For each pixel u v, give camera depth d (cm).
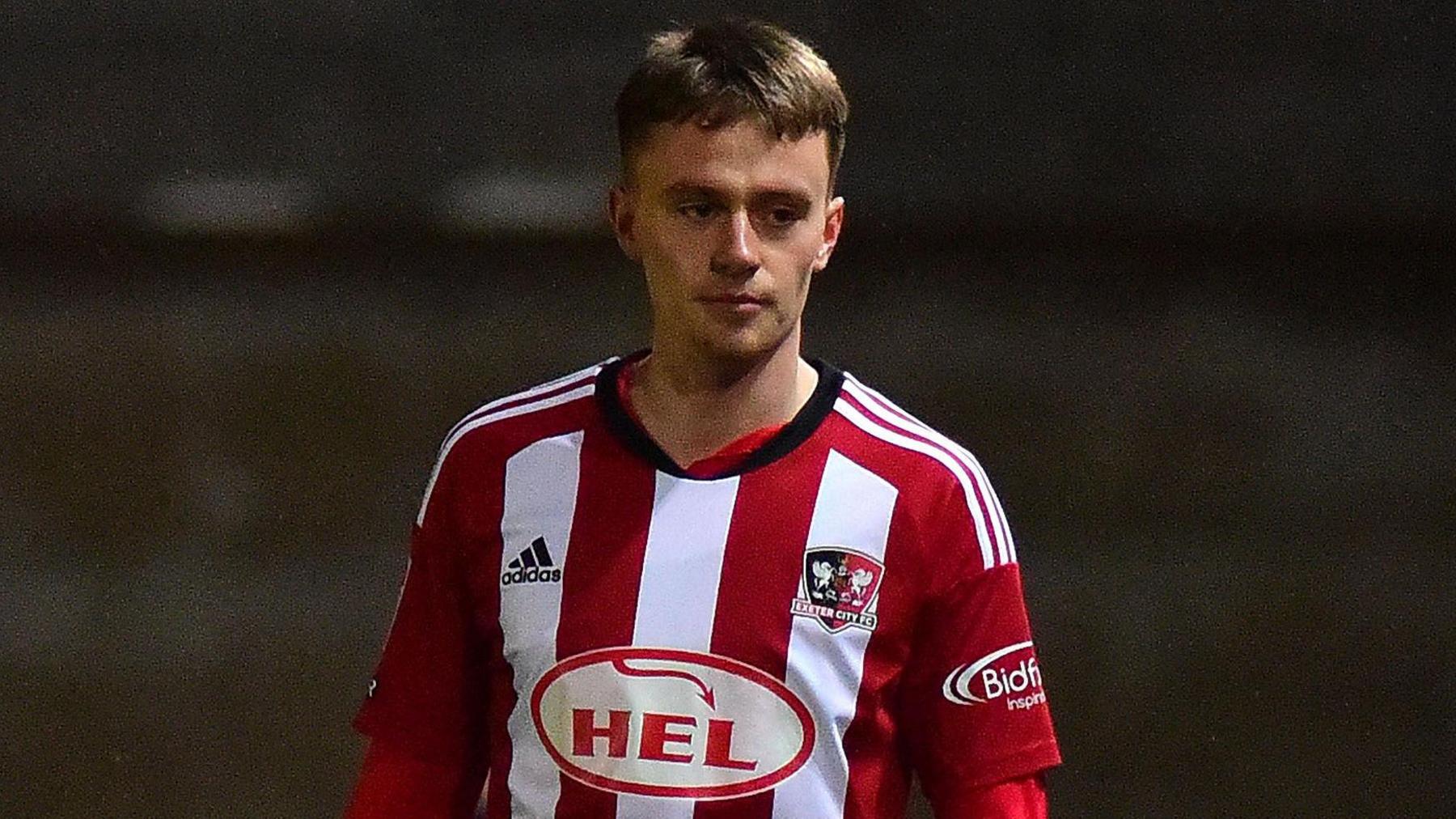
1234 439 2016
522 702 571
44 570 1745
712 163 535
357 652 1584
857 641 561
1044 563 1752
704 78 538
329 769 1402
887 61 2530
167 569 1748
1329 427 2045
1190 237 2523
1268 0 2508
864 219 2523
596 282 2427
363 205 2545
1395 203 2508
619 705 558
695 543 570
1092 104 2531
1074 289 2391
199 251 2528
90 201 2545
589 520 578
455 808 611
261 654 1582
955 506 573
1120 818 1340
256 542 1800
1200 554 1772
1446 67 2502
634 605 564
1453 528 1827
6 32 2525
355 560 1767
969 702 570
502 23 2538
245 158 2550
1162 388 2136
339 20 2536
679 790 551
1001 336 2259
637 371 608
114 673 1552
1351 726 1477
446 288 2419
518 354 2222
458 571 600
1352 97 2511
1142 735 1457
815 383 598
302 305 2367
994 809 567
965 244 2520
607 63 2536
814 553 565
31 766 1401
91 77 2541
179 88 2545
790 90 537
